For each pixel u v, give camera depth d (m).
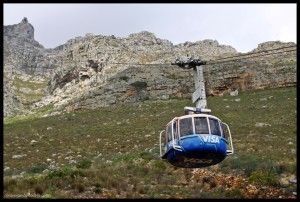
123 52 144.12
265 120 71.69
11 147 63.72
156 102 108.56
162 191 29.31
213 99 104.56
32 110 135.38
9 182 29.08
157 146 55.84
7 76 199.38
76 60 147.25
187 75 119.31
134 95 113.75
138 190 29.14
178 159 24.81
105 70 135.12
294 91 97.81
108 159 48.03
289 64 115.06
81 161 46.62
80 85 136.88
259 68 115.81
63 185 29.58
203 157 24.42
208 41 158.75
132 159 42.75
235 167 36.75
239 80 113.38
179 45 162.00
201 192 29.00
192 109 25.53
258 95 99.94
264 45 128.75
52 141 69.44
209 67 121.38
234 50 157.75
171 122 25.28
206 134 23.98
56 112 115.12
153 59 142.25
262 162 37.12
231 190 28.56
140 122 83.56
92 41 150.62
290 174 33.16
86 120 93.19
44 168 43.25
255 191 28.08
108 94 114.81
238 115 78.94
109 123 86.25
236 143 52.78
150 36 160.25
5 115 131.50
